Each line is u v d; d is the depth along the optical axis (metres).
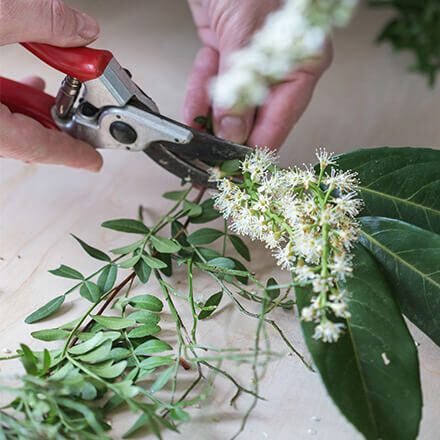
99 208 0.62
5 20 0.51
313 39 0.64
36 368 0.48
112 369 0.49
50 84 0.72
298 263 0.48
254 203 0.52
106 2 0.83
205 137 0.56
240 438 0.48
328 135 0.68
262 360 0.51
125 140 0.57
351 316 0.48
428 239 0.50
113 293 0.54
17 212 0.61
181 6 0.83
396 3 0.79
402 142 0.68
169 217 0.59
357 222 0.52
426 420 0.49
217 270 0.53
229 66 0.64
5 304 0.55
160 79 0.74
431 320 0.50
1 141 0.57
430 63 0.75
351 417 0.45
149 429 0.48
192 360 0.47
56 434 0.45
